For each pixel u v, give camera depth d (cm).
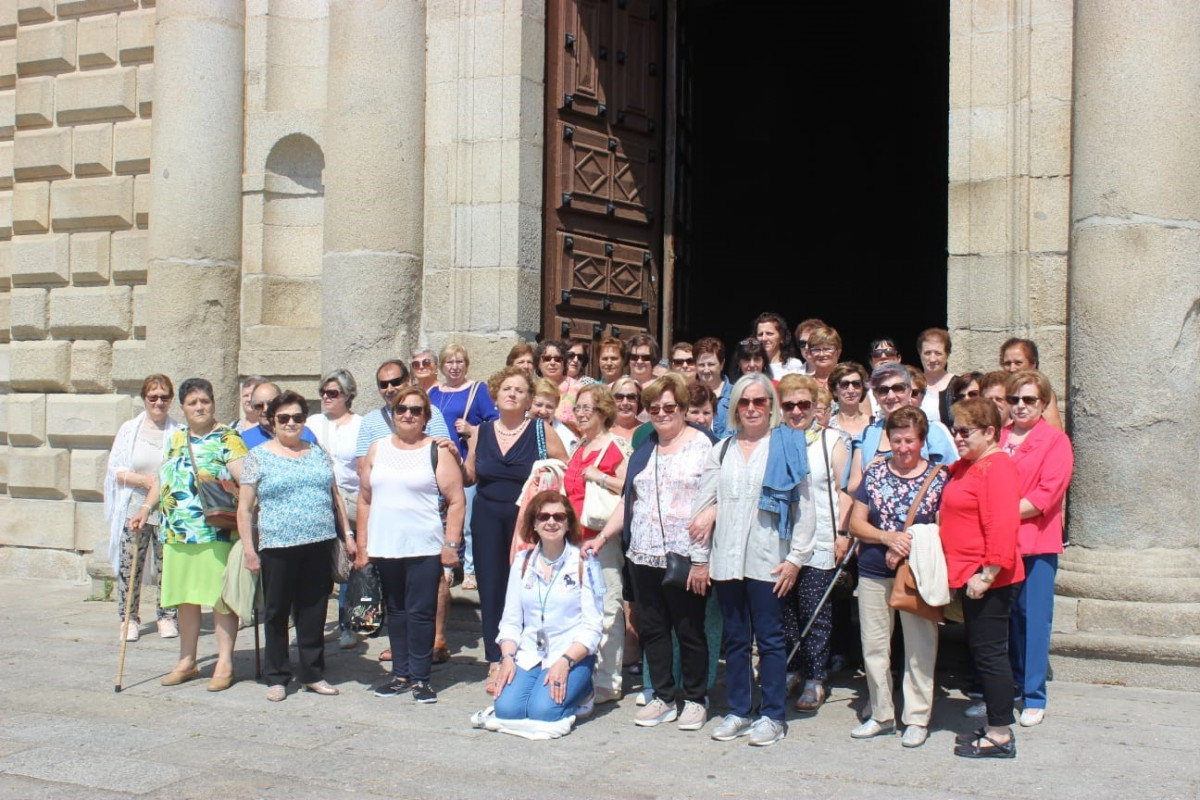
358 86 987
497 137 986
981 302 851
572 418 862
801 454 622
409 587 710
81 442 1130
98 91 1122
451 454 717
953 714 678
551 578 660
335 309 991
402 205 992
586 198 1041
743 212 1934
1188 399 761
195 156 1044
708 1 1797
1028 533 648
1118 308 762
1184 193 764
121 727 652
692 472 650
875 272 1892
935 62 1838
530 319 994
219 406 1051
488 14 991
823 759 591
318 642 730
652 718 658
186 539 740
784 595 632
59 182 1148
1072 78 822
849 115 1900
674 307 1143
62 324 1135
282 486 717
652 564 652
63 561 1134
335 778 565
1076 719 658
